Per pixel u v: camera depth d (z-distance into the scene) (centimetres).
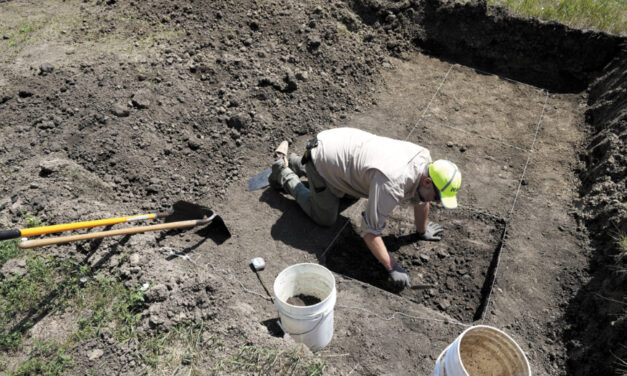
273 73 557
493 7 625
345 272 398
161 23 606
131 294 321
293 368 295
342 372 314
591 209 429
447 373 248
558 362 335
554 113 564
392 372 317
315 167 381
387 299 364
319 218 410
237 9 620
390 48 647
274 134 507
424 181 344
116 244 353
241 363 294
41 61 533
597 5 618
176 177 450
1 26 588
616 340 317
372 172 343
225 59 560
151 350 296
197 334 306
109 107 481
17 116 473
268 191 450
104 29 591
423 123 542
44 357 289
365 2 663
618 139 462
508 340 252
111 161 444
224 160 479
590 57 597
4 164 426
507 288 379
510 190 466
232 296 339
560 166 494
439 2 643
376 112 555
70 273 334
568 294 372
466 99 581
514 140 525
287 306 290
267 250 395
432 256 415
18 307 314
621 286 344
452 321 350
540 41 611
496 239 423
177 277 334
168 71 534
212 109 512
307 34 607
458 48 643
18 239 349
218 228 404
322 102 552
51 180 405
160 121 488
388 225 441
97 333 301
